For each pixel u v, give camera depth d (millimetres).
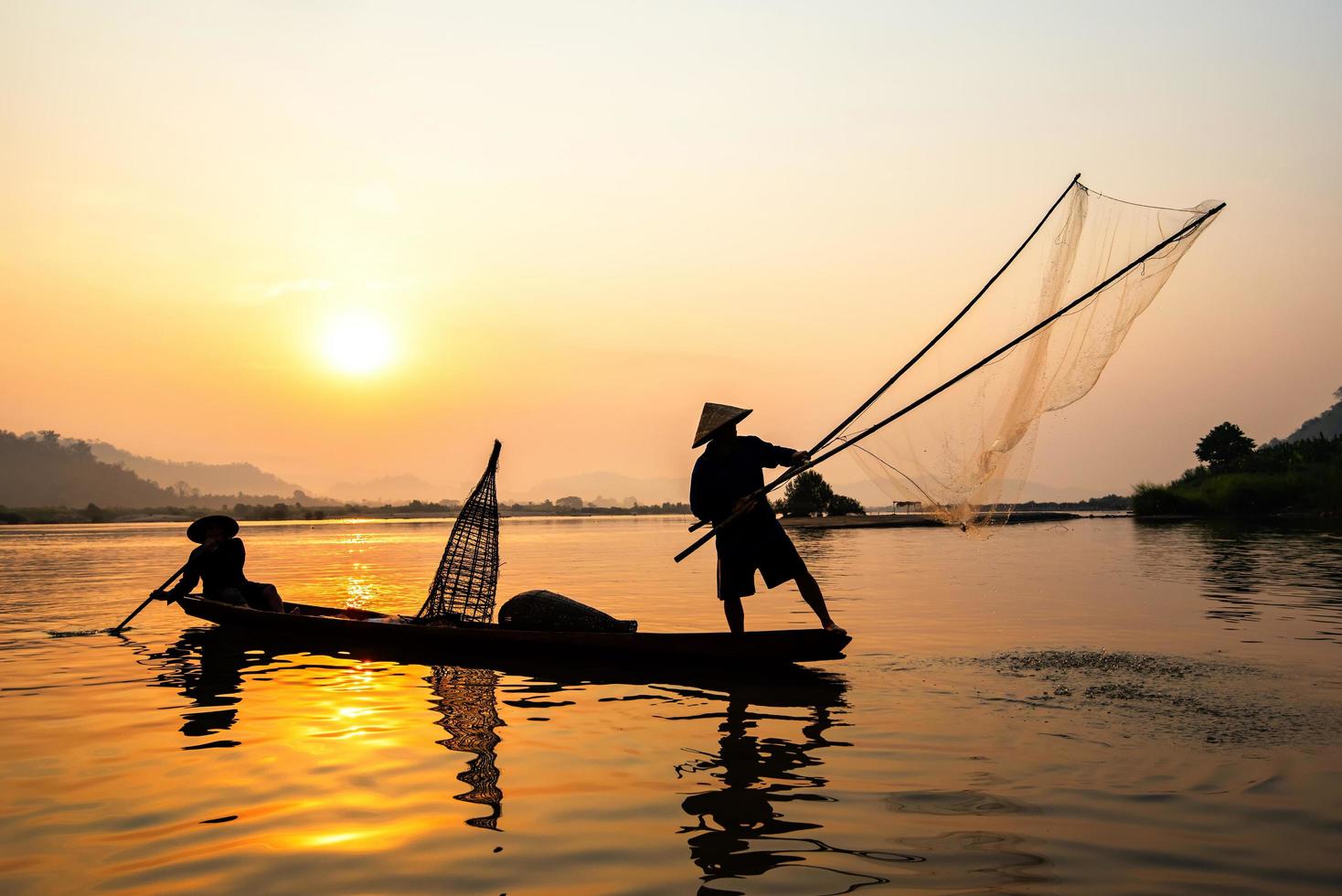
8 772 4504
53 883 3139
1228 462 52344
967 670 6633
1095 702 5457
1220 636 7879
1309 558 17000
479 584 9266
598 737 5070
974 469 6449
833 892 2957
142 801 4027
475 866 3252
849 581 14109
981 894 2914
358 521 94812
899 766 4332
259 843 3504
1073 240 6305
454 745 4941
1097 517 50750
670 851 3357
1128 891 2918
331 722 5520
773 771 4328
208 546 10172
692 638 7297
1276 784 3889
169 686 6773
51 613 11375
